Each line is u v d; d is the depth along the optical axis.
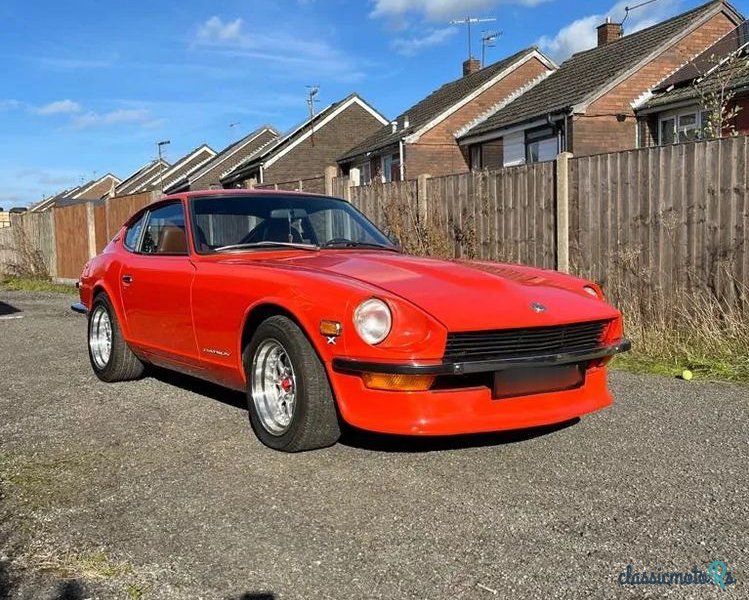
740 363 5.77
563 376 3.70
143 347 5.25
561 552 2.79
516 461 3.77
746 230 6.15
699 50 19.02
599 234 7.25
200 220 4.88
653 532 2.95
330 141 35.84
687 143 6.49
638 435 4.19
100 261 5.95
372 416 3.44
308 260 4.36
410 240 9.30
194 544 2.91
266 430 4.01
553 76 23.84
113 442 4.23
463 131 25.16
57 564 2.77
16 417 4.81
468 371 3.37
